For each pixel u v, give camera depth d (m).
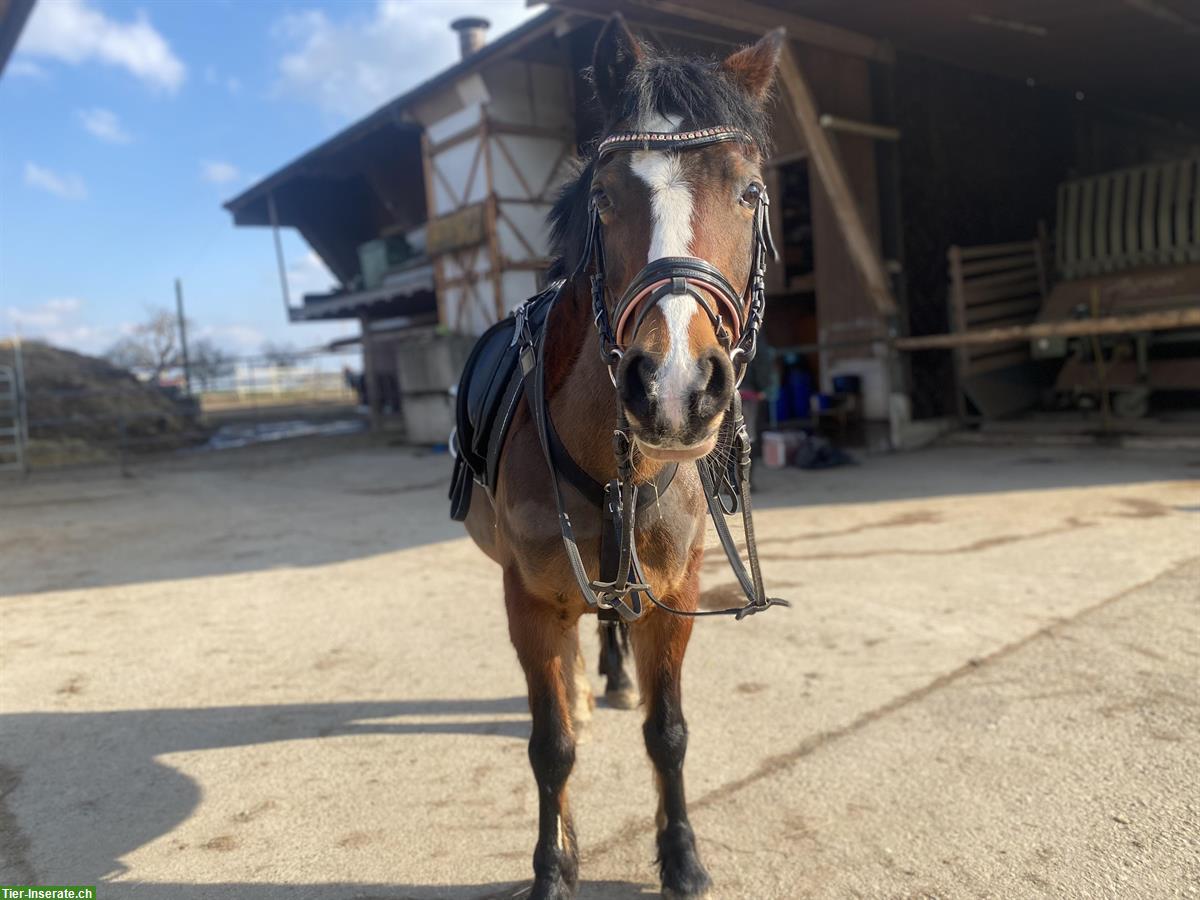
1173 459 8.55
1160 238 10.02
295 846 2.67
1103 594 4.57
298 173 18.06
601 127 2.23
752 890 2.35
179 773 3.18
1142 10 9.11
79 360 21.91
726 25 8.47
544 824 2.32
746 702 3.56
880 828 2.61
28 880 2.52
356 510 9.01
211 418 26.48
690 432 1.59
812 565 5.61
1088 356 10.34
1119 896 2.23
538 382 2.26
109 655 4.54
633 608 2.17
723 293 1.78
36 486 12.78
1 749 3.41
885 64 10.67
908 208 11.01
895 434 10.84
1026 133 12.56
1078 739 3.06
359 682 4.04
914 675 3.73
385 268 17.94
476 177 13.61
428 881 2.46
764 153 2.16
